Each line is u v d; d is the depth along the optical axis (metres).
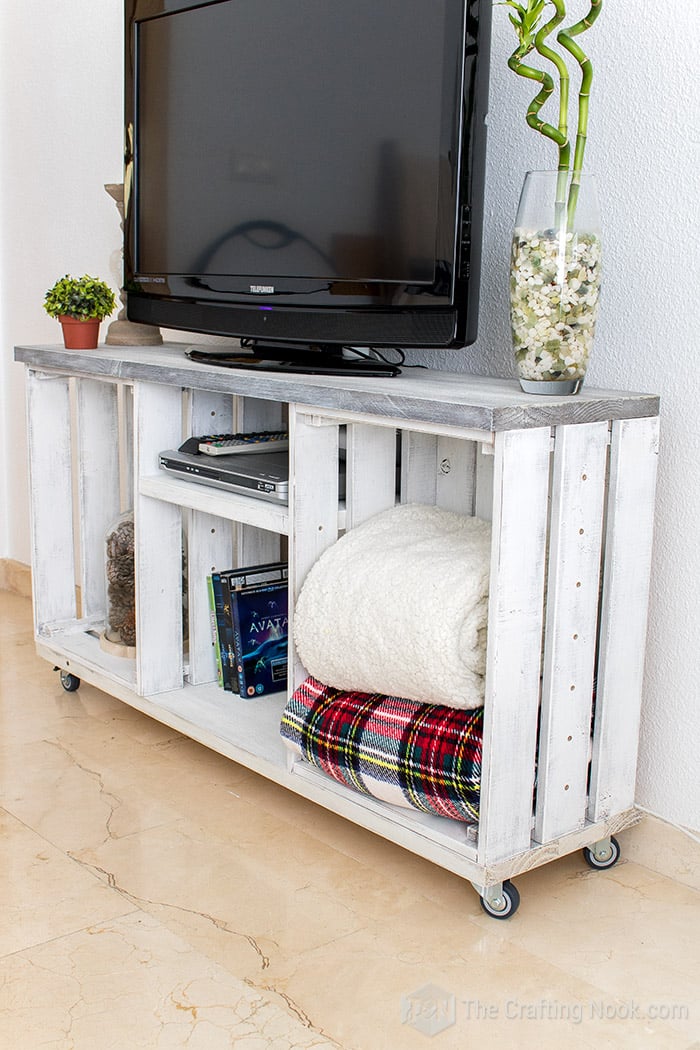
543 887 1.55
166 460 1.89
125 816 1.74
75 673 2.19
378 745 1.51
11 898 1.50
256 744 1.77
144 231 2.07
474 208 1.51
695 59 1.45
